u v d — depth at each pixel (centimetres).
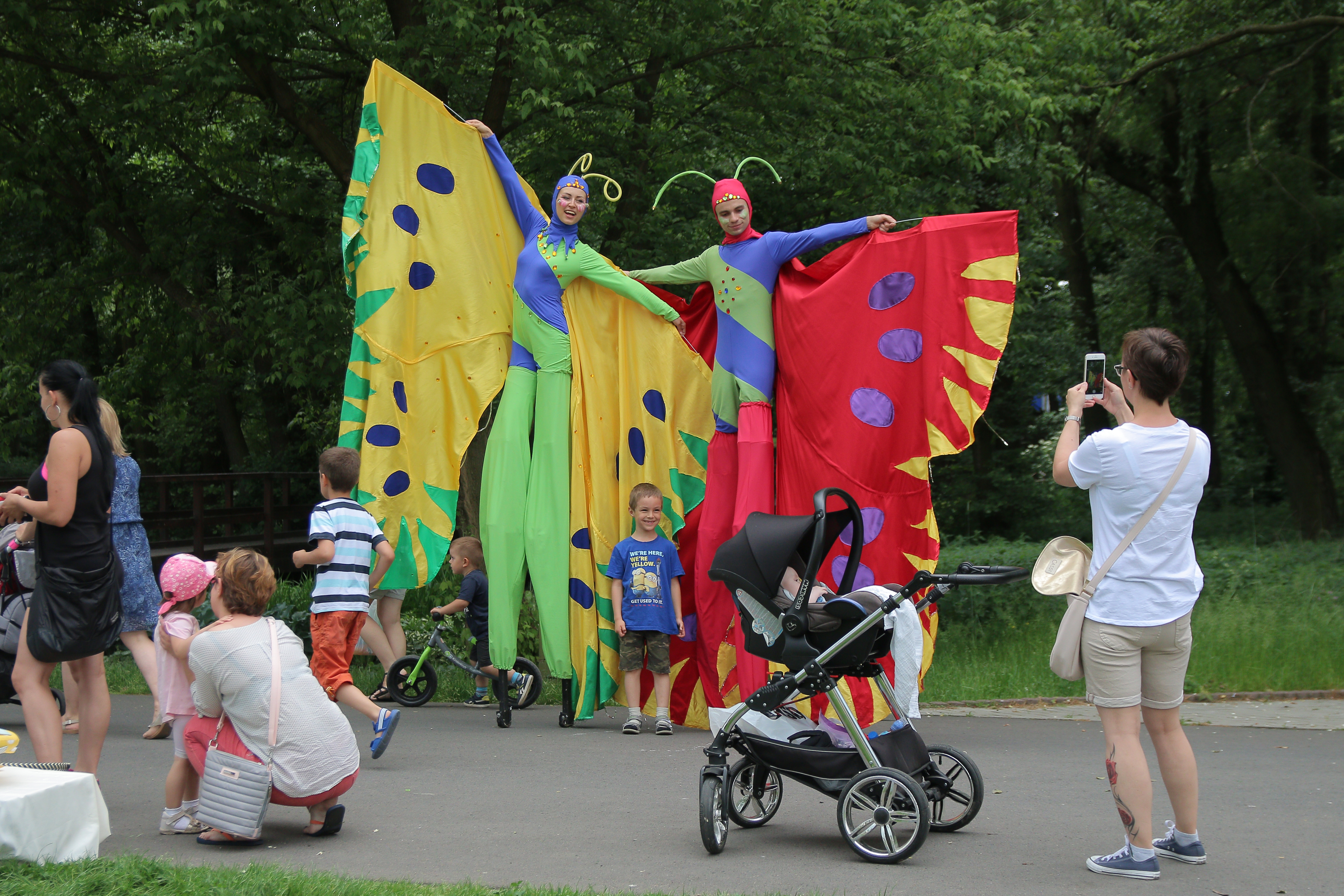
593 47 1093
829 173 1264
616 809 498
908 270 679
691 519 763
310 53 1281
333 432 1644
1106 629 395
